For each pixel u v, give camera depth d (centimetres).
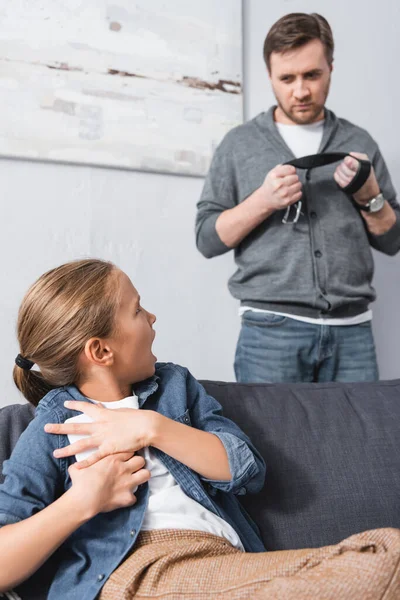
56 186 211
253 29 241
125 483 95
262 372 173
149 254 224
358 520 112
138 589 86
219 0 232
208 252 184
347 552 77
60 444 98
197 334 230
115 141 217
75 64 211
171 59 225
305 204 174
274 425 120
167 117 224
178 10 226
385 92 260
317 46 173
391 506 115
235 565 85
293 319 170
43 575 96
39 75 206
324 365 174
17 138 203
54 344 102
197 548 91
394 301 259
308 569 78
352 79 255
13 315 205
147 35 221
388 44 262
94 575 91
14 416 112
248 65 240
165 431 99
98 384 106
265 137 183
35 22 206
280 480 114
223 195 185
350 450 119
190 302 229
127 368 106
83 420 101
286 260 172
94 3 214
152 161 221
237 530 104
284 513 111
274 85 181
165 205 227
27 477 95
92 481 92
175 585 84
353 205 178
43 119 207
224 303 234
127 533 94
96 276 105
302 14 176
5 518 90
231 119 234
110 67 216
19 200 206
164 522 97
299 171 177
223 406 121
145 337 108
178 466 102
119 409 101
